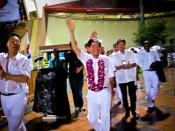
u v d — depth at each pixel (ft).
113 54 19.75
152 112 21.47
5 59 12.95
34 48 42.55
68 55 22.66
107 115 13.38
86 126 18.88
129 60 19.75
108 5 65.87
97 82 13.15
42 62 29.66
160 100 25.90
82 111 23.44
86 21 63.26
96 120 13.62
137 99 27.40
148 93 22.21
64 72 21.22
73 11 58.03
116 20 67.82
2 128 19.21
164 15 75.36
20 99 12.94
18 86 12.84
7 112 13.09
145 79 22.33
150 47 22.41
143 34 58.34
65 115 20.94
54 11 54.95
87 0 62.90
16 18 28.71
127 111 20.74
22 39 32.96
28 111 23.91
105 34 66.18
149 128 17.37
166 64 69.46
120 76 19.75
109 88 13.55
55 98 20.83
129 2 69.56
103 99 13.21
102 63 13.26
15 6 28.73
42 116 22.11
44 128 18.84
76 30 61.62
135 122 18.90
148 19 73.15
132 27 69.77
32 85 28.02
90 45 13.34
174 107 22.70
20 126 13.44
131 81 19.76
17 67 12.89
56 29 56.08
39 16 49.73
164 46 73.56
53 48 23.56
